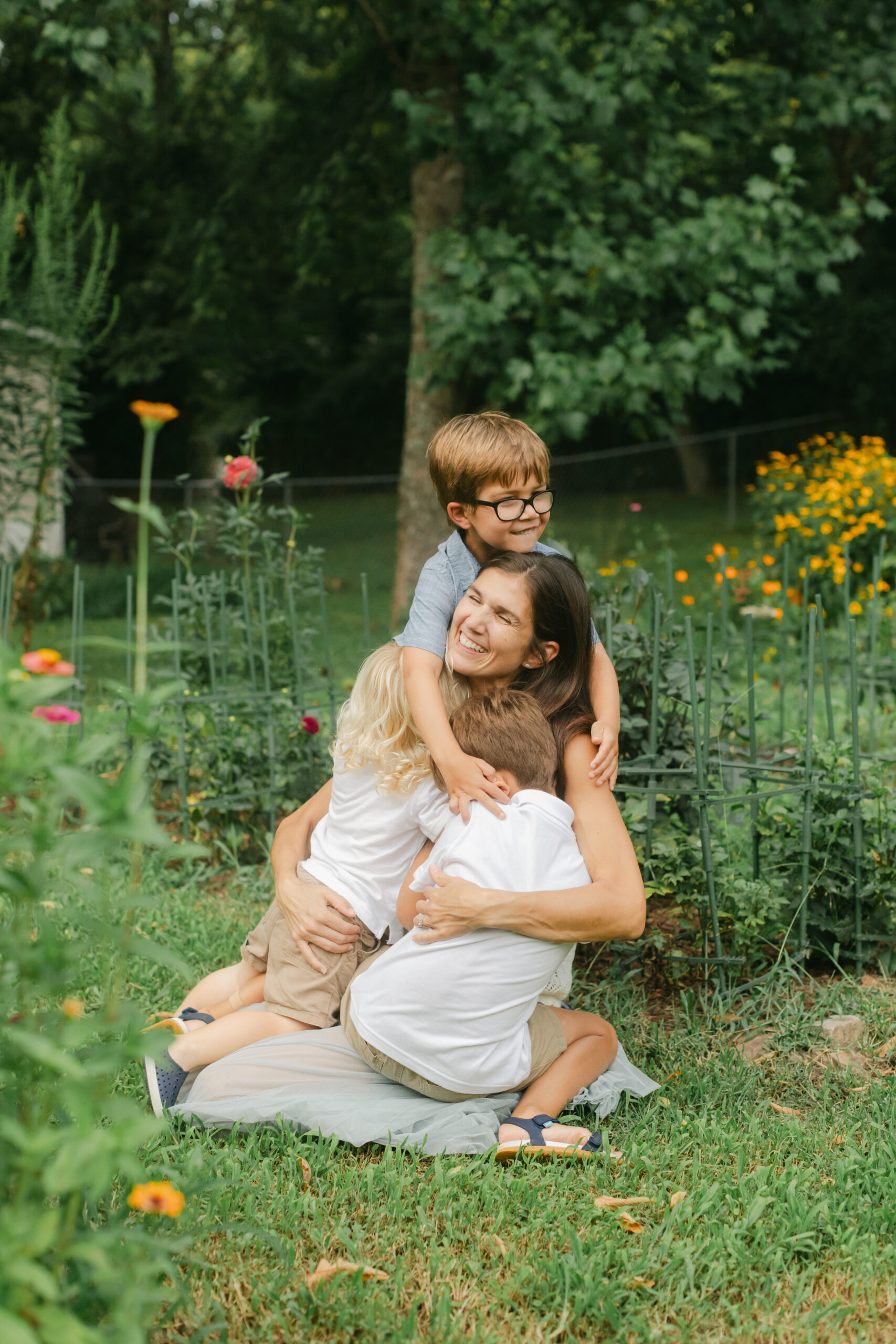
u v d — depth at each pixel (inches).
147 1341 69.8
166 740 174.4
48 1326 50.9
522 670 107.5
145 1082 104.2
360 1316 74.0
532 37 322.7
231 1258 79.5
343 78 460.1
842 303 773.3
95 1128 88.4
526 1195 87.6
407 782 101.9
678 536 660.1
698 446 821.2
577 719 104.3
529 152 318.7
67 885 58.5
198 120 615.8
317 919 105.0
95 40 278.8
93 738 55.4
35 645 325.4
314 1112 96.1
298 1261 80.2
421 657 104.0
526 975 93.6
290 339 954.1
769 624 309.7
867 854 132.5
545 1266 79.3
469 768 96.6
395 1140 94.0
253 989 113.1
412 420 411.2
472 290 331.0
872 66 347.6
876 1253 82.0
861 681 249.0
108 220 630.5
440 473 112.3
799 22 343.3
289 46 510.6
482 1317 75.3
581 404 324.5
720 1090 105.9
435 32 353.7
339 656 330.0
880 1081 108.0
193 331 672.4
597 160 371.2
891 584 316.5
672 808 140.4
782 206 323.6
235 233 524.7
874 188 343.3
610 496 810.8
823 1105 104.0
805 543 328.8
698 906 128.3
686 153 355.3
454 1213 86.0
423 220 389.7
